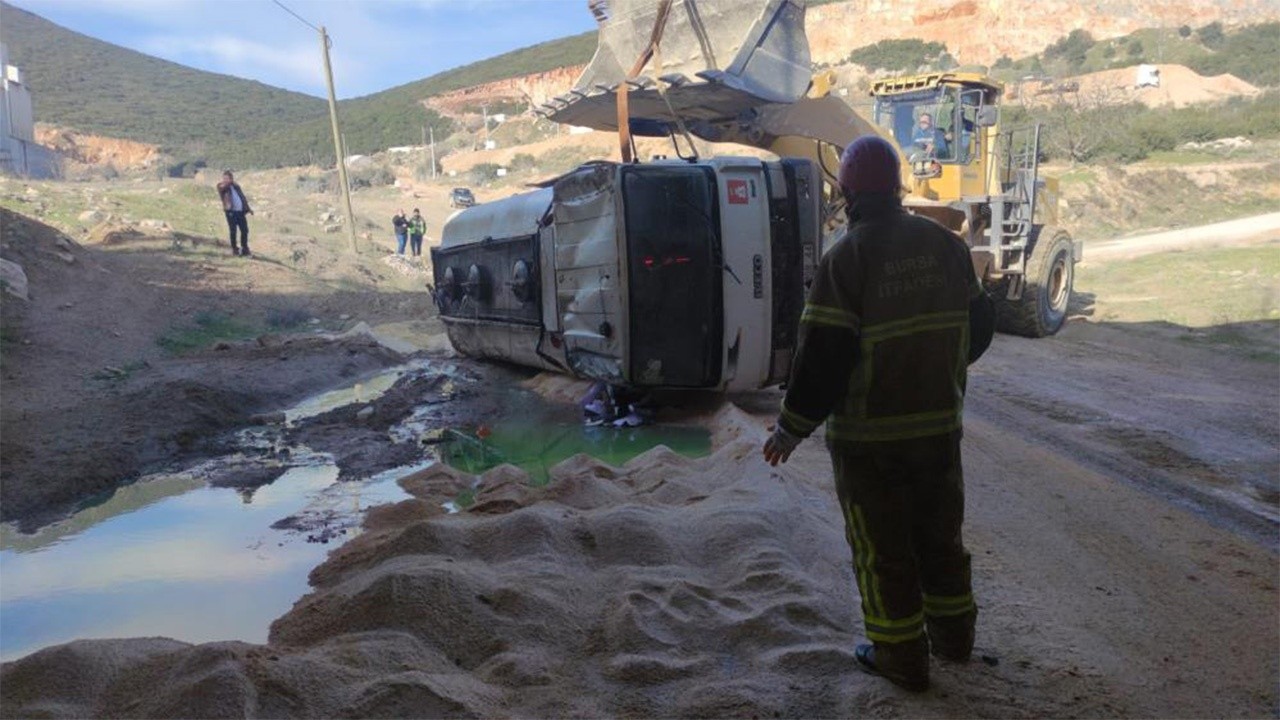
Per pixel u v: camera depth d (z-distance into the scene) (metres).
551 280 9.76
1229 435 7.84
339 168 26.92
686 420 8.70
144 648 3.35
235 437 8.62
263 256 21.67
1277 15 105.31
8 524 6.00
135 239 19.36
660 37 10.42
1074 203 41.47
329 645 3.47
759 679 3.31
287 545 5.41
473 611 3.66
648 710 3.13
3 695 2.98
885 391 3.14
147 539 5.60
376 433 8.66
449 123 125.00
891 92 14.53
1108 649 3.73
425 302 20.09
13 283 13.39
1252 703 3.32
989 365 11.98
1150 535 5.20
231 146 121.19
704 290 8.05
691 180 8.05
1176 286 19.58
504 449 7.81
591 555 4.43
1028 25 101.56
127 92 155.25
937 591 3.43
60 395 9.63
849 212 3.32
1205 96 76.69
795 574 4.14
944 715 3.13
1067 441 7.63
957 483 3.28
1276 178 46.59
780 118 10.44
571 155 88.12
